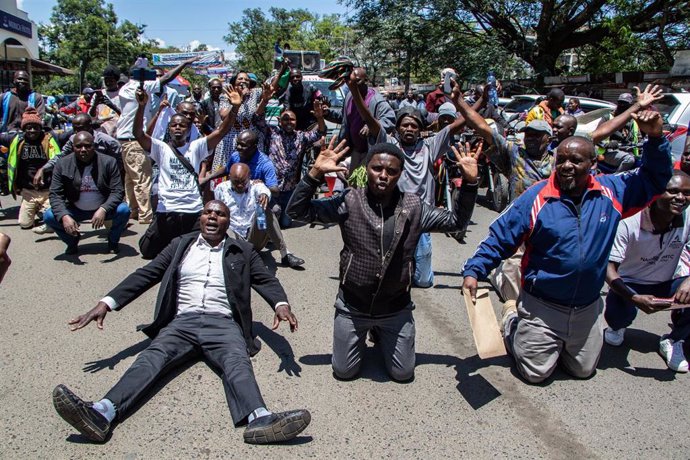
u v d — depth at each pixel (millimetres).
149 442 2730
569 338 3303
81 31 55844
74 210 5680
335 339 3299
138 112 4730
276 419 2678
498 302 4699
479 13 21469
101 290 4742
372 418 2990
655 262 3738
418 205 3078
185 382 3279
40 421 2881
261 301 4664
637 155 6805
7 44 20297
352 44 24703
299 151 6945
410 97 16453
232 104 4887
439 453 2713
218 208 3502
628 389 3367
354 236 3049
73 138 5457
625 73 15844
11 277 5000
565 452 2744
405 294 3244
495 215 8117
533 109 7586
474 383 3387
